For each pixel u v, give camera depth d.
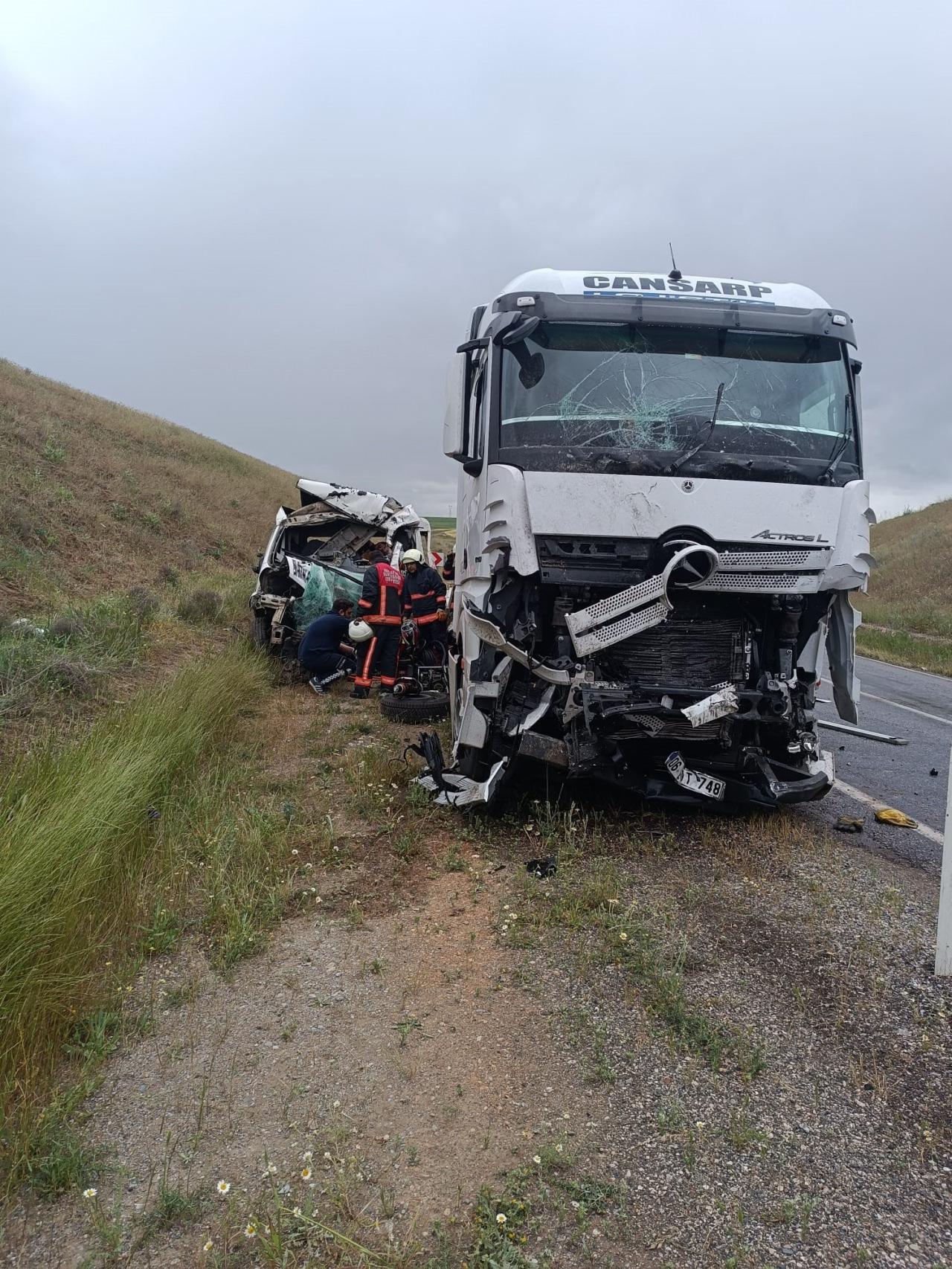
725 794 5.46
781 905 4.57
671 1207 2.51
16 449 20.94
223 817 5.25
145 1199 2.49
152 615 11.22
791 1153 2.74
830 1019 3.50
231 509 27.00
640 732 5.33
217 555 21.42
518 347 5.33
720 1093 3.03
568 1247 2.36
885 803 6.68
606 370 5.32
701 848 5.37
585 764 5.29
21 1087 2.85
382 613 9.09
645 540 4.99
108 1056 3.17
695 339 5.42
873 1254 2.35
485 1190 2.52
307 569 11.26
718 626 5.33
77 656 7.96
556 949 4.02
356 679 9.62
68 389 36.50
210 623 12.56
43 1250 2.32
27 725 6.32
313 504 12.34
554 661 5.13
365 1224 2.41
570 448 5.09
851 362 5.55
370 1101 2.95
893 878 5.07
